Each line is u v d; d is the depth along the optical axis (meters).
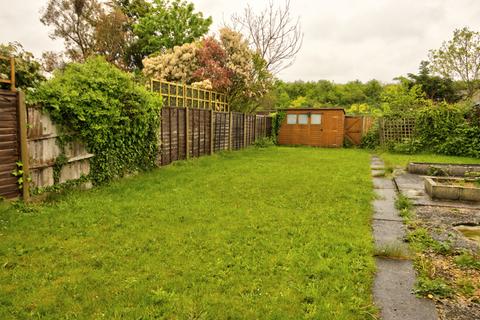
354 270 3.18
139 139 7.91
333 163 11.09
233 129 14.13
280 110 19.72
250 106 19.00
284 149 16.41
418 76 25.86
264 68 18.28
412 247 3.83
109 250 3.56
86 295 2.66
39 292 2.71
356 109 29.56
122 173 7.43
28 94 5.39
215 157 11.58
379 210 5.50
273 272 3.09
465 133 14.10
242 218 4.70
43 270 3.09
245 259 3.34
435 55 20.28
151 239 3.86
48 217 4.62
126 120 7.10
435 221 4.92
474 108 14.52
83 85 6.21
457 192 6.11
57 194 5.70
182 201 5.57
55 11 26.52
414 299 2.73
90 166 6.53
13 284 2.83
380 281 3.03
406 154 14.67
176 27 24.98
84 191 6.14
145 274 3.02
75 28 27.33
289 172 8.84
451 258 3.58
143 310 2.46
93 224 4.36
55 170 5.79
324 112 18.75
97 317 2.38
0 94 4.78
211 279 2.94
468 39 19.12
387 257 3.58
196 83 13.23
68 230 4.14
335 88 37.69
